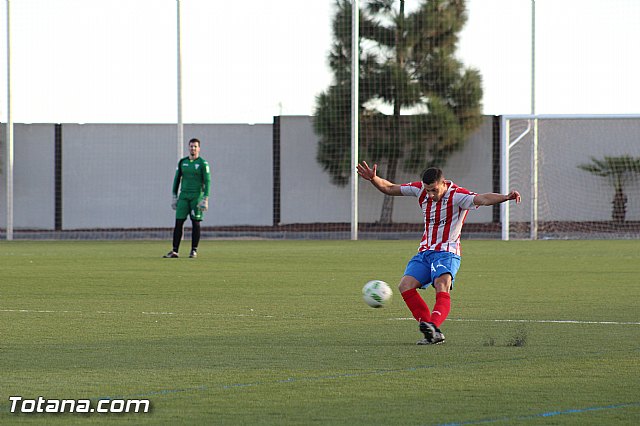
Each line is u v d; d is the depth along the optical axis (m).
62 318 27.70
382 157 88.88
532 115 78.31
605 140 88.69
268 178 91.25
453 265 23.58
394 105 88.50
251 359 20.53
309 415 15.40
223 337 23.89
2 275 42.97
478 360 20.34
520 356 20.86
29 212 90.94
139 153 91.19
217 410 15.74
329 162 89.69
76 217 91.25
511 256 56.50
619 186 88.69
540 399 16.52
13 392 17.08
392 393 17.02
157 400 16.47
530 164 86.56
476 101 88.62
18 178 90.56
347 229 90.12
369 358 20.64
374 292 24.31
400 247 65.88
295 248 65.00
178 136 78.06
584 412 15.58
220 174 91.19
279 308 30.38
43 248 66.19
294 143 90.75
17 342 22.98
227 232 88.19
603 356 20.81
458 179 89.19
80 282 39.56
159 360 20.39
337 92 88.69
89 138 90.94
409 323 26.67
